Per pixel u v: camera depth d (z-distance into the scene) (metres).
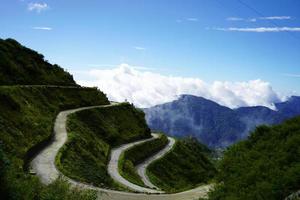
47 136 71.00
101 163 77.75
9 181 17.28
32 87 94.69
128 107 142.38
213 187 27.98
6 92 74.12
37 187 19.39
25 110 74.81
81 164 65.88
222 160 28.84
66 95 111.88
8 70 99.06
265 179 22.50
